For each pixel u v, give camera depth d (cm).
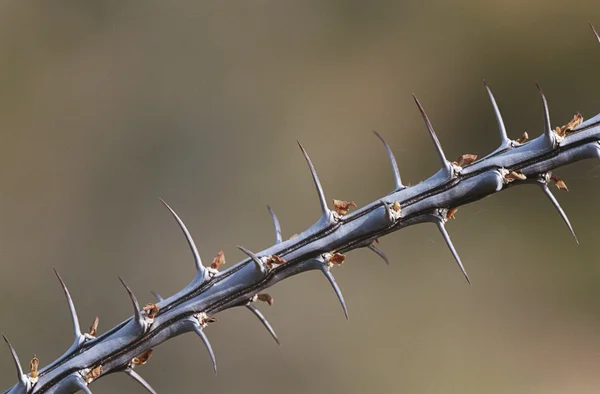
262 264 109
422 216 110
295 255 110
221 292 110
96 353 109
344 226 110
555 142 109
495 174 109
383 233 110
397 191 110
